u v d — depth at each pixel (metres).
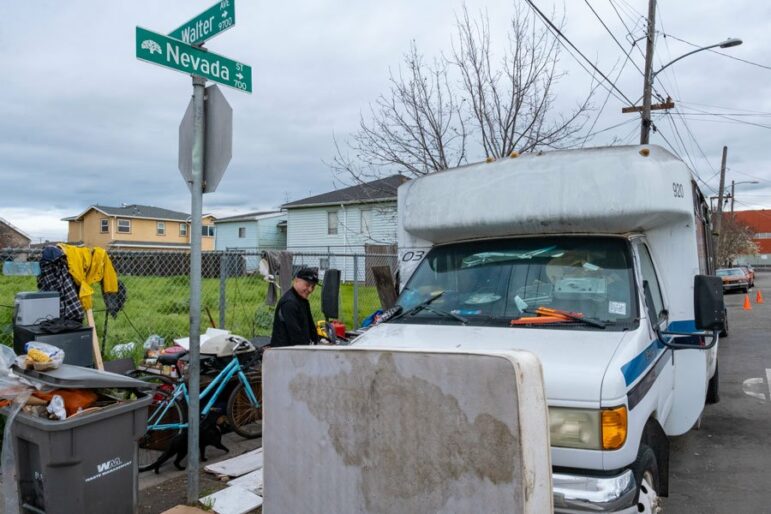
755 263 92.81
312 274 5.67
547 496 2.31
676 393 4.74
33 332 4.99
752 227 83.19
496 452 2.27
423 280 4.73
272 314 9.59
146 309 10.04
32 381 3.64
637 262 4.11
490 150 11.70
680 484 5.07
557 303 4.01
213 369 5.73
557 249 4.35
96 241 47.91
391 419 2.52
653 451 3.63
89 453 3.61
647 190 4.01
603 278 4.05
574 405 3.05
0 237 45.78
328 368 2.72
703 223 7.24
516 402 2.24
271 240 37.97
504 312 4.09
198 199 4.36
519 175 4.41
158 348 6.27
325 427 2.73
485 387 2.30
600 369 3.14
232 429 5.80
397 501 2.51
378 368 2.56
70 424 3.48
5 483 3.68
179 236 51.50
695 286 3.93
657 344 4.04
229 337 5.83
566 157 4.28
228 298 10.57
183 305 10.34
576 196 4.16
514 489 2.23
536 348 3.47
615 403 3.02
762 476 5.21
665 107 17.73
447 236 4.89
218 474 4.98
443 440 2.39
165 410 5.23
